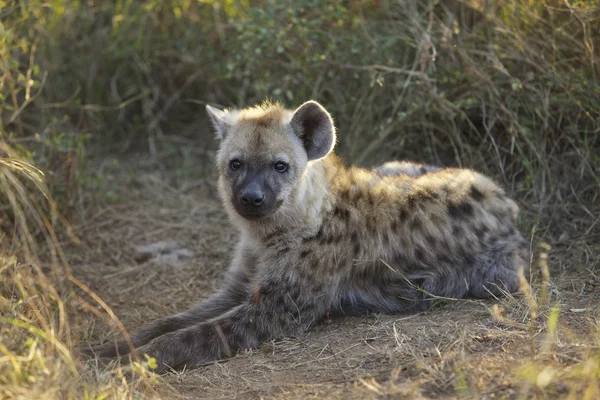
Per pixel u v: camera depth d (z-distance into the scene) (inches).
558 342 227.6
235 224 297.4
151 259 360.8
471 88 375.2
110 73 485.4
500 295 286.0
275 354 255.9
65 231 371.9
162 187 439.2
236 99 470.9
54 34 462.6
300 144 286.4
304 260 276.7
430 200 292.4
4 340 220.8
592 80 347.3
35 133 402.0
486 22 375.6
